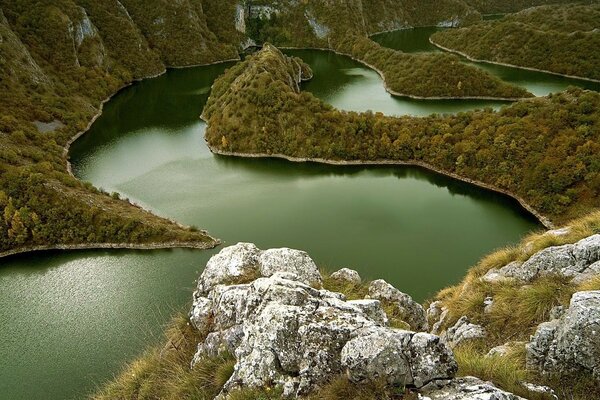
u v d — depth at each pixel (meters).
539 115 117.25
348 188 116.12
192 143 146.62
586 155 102.12
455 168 121.50
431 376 12.33
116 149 141.62
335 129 135.50
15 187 100.62
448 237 91.75
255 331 15.30
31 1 196.75
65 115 154.62
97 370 61.88
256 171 127.44
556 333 15.47
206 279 22.12
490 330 20.92
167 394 16.11
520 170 109.38
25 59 169.25
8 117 134.50
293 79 187.88
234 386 14.38
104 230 95.75
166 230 95.12
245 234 94.75
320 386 13.29
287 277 18.69
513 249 28.09
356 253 85.81
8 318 74.50
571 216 95.62
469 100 185.12
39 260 91.50
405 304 23.70
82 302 77.56
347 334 13.84
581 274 20.69
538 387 13.06
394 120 137.25
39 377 61.88
